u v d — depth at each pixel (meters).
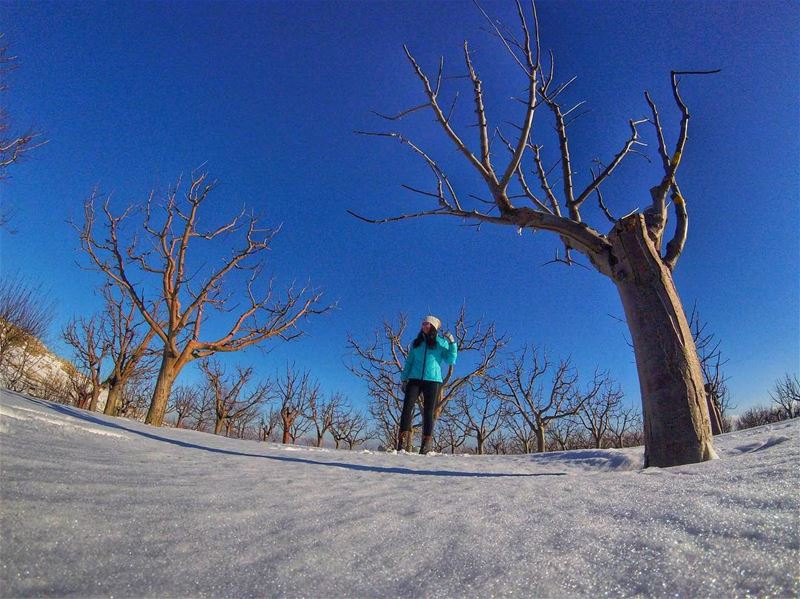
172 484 1.46
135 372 14.26
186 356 8.30
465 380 13.55
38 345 14.31
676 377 2.43
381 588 0.78
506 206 3.10
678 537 0.92
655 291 2.63
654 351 2.52
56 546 0.83
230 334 8.84
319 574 0.83
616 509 1.19
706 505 1.10
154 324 8.17
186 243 8.48
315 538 1.02
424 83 3.17
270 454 3.56
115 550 0.86
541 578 0.80
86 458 1.71
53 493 1.11
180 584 0.75
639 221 2.73
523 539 1.00
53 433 2.21
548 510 1.25
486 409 15.95
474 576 0.82
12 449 1.55
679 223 2.98
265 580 0.79
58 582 0.71
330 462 3.05
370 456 4.01
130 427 4.32
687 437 2.33
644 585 0.75
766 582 0.71
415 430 15.90
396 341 15.12
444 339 6.32
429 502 1.41
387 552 0.94
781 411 16.58
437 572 0.84
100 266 8.18
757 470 1.47
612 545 0.92
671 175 3.02
